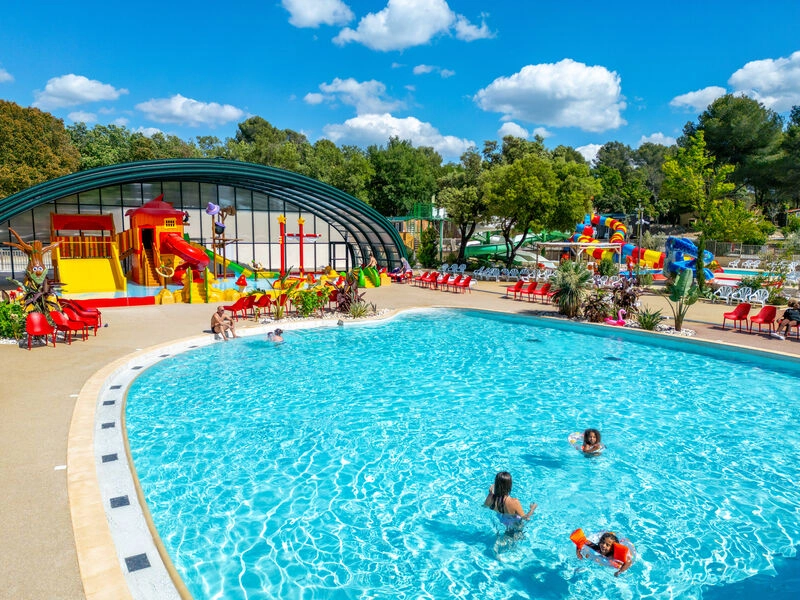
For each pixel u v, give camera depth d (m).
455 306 23.58
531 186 34.31
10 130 51.84
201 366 14.02
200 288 24.16
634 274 31.47
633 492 7.69
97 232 28.47
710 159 33.50
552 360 15.09
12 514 5.87
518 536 6.56
